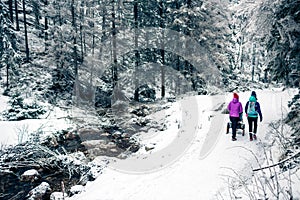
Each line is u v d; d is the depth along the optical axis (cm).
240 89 2394
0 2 2845
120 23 2511
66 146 1332
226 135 1020
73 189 895
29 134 1397
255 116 927
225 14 2230
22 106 1850
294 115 873
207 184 687
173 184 734
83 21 2830
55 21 2953
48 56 2842
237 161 784
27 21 3722
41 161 1112
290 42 810
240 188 609
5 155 1161
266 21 923
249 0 1051
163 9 2528
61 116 1873
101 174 995
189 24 2238
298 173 582
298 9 847
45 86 2617
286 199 471
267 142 866
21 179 1012
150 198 686
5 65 2752
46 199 890
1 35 2702
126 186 815
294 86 930
